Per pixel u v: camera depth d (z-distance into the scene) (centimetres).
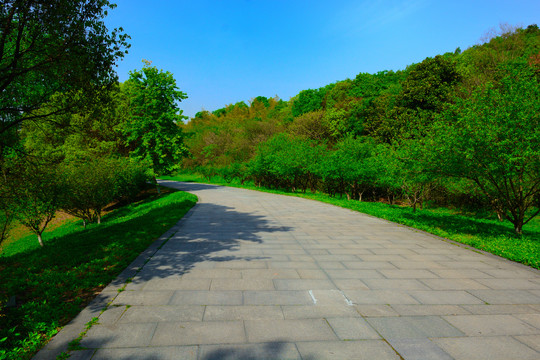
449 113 973
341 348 310
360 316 382
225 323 358
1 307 376
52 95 713
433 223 1096
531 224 1524
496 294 461
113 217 1852
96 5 627
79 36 604
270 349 306
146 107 2411
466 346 318
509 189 1062
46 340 318
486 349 313
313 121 4775
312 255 666
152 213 1316
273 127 5703
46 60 587
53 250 722
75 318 366
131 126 2484
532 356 302
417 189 1506
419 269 578
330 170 2248
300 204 1739
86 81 649
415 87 3192
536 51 2881
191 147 6456
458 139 872
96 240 793
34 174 872
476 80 2700
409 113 3166
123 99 2702
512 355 303
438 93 3023
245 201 1900
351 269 572
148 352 297
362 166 2100
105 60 665
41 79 673
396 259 643
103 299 423
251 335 332
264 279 511
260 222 1104
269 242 786
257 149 3400
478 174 960
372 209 1495
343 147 2308
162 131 2512
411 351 306
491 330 353
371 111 4022
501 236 898
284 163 2670
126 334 330
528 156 805
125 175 1914
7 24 529
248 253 675
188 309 394
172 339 321
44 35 605
